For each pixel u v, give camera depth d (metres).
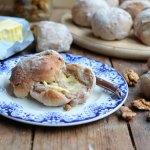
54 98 0.45
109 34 0.67
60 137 0.42
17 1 0.82
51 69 0.47
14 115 0.43
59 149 0.40
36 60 0.48
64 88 0.47
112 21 0.67
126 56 0.65
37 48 0.65
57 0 0.99
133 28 0.71
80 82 0.48
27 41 0.65
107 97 0.48
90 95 0.47
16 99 0.47
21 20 0.70
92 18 0.70
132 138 0.42
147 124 0.45
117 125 0.44
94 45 0.66
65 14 0.84
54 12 0.92
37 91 0.46
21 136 0.41
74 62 0.57
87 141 0.41
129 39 0.70
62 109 0.45
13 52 0.63
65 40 0.65
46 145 0.40
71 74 0.49
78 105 0.46
